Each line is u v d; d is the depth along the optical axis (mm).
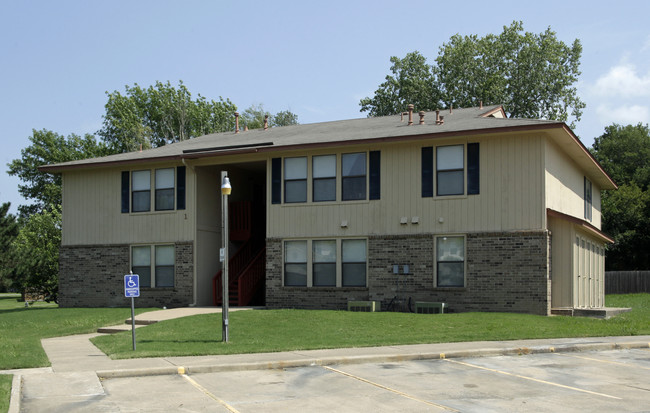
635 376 12008
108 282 28172
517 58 52156
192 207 26844
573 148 24094
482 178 22156
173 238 27094
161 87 60594
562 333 17078
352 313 21203
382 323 19031
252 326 18875
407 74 55344
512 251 21562
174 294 26875
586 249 24594
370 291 23484
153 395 10531
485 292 21859
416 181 23078
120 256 28031
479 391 10727
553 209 22391
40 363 13047
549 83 51531
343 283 24031
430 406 9680
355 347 15047
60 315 25297
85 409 9594
